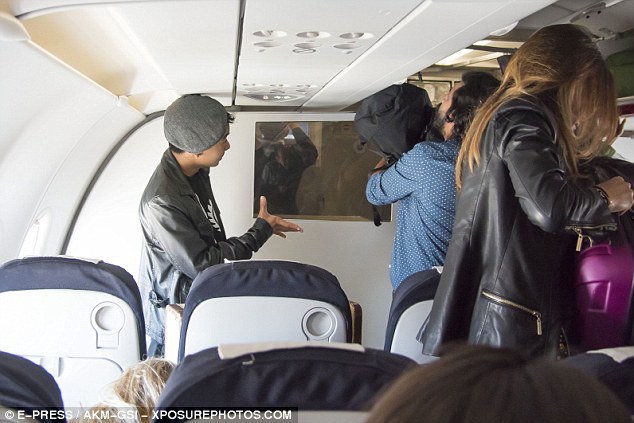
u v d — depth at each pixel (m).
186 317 2.20
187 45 2.71
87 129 3.95
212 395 1.06
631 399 1.03
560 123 1.77
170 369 1.75
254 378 1.07
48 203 4.36
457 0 1.96
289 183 5.19
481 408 0.47
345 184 5.20
